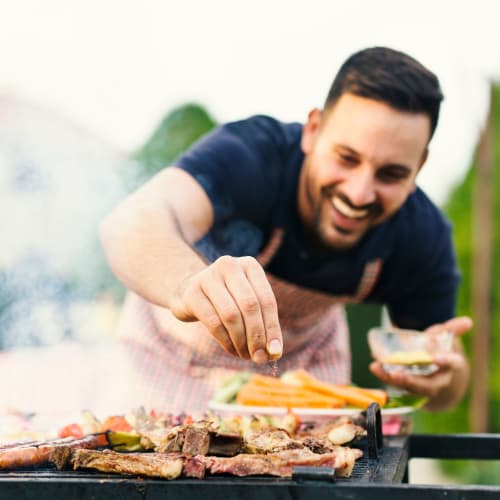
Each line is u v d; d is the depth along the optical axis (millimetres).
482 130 6805
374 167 2193
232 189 2285
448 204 7133
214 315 1268
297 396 2031
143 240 1721
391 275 2625
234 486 1114
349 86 2178
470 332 6707
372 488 1087
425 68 2217
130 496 1131
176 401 2529
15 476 1222
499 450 1782
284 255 2482
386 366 2250
